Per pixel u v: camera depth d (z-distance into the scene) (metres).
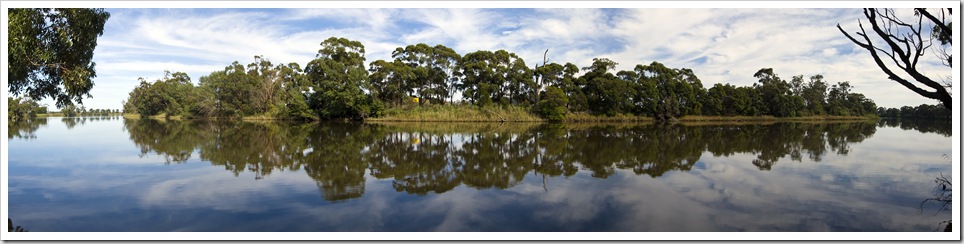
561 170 10.01
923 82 6.48
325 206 6.43
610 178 8.91
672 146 15.84
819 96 63.69
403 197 7.05
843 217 5.98
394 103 45.12
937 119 61.97
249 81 53.59
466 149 14.71
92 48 9.25
